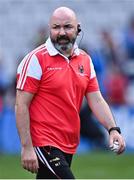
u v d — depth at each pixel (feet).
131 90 134.21
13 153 122.52
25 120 54.44
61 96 55.36
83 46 131.95
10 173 99.19
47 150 54.75
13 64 154.20
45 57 55.31
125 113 126.62
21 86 54.75
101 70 131.44
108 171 101.65
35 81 54.90
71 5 160.25
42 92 55.47
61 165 54.39
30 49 152.66
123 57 141.90
